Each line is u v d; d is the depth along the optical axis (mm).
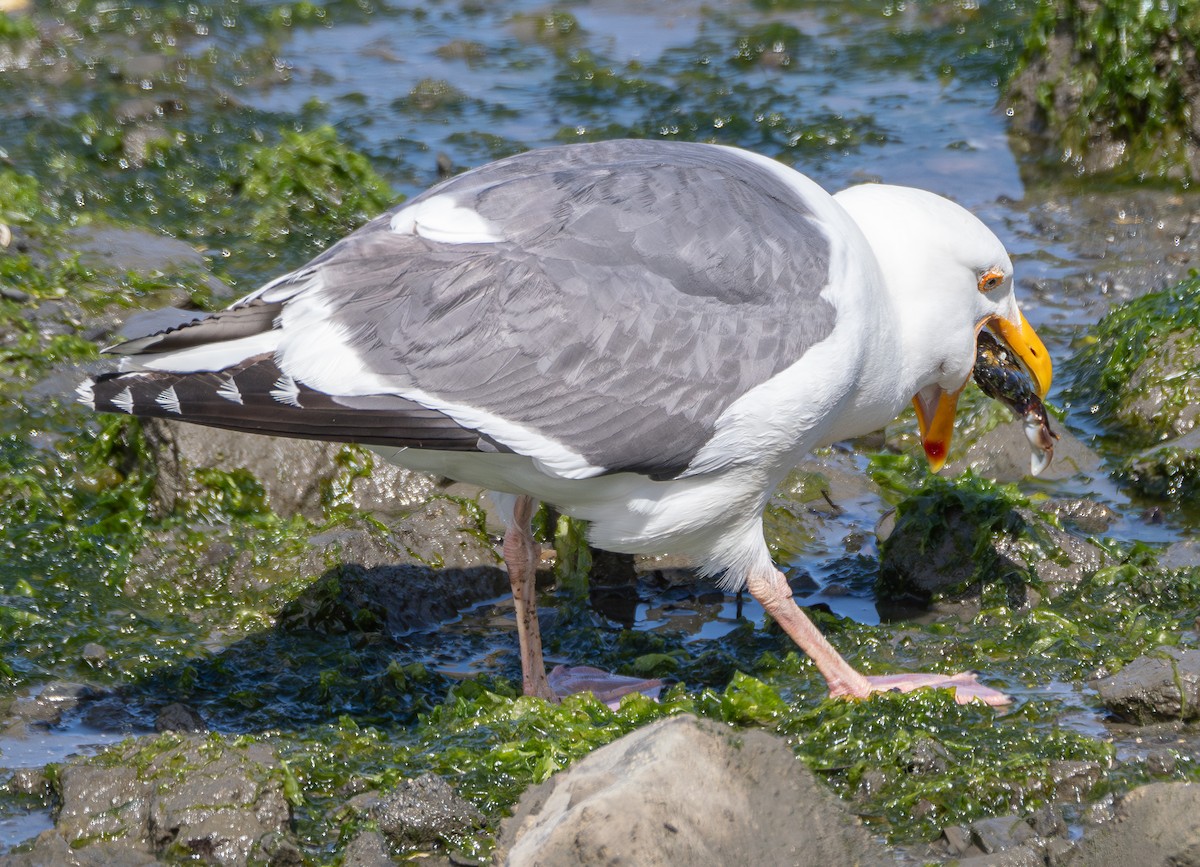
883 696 10250
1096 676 10562
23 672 10805
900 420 15094
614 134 22188
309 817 9047
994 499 12297
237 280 17328
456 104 23688
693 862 7512
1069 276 17625
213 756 9031
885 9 28375
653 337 10023
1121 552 12352
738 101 23500
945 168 20828
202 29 27047
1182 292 15930
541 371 9938
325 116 23172
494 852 8242
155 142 21016
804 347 10242
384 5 29672
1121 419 14867
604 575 12656
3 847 8773
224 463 12984
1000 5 27812
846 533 13352
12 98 23062
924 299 11359
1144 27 20125
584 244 10117
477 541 12727
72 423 14086
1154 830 8023
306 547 12188
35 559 12266
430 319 9930
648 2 29672
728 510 10516
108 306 15688
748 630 11703
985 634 11367
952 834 8625
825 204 10992
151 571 12109
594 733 9781
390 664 10961
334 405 9773
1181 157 20062
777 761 7984
